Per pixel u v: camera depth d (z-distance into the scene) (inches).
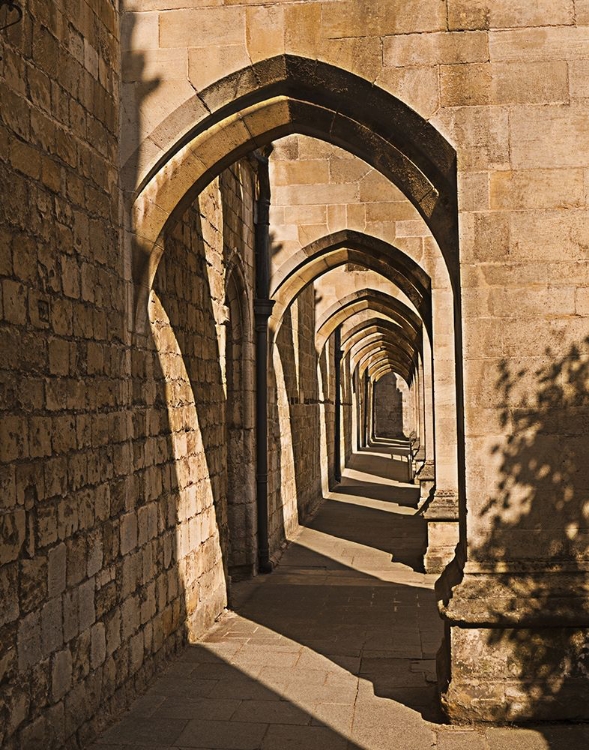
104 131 221.6
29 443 174.2
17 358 169.5
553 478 216.4
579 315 217.2
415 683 252.7
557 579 213.3
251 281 452.4
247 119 245.6
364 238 469.1
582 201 217.9
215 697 241.1
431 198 239.8
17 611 168.1
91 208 211.3
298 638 311.9
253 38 229.8
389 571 459.5
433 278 460.1
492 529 216.8
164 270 278.7
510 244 218.7
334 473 989.8
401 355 1373.0
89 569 206.4
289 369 602.2
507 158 219.8
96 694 210.8
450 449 459.2
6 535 163.8
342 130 246.7
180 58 232.5
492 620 209.8
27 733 171.9
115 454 226.1
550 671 211.9
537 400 217.0
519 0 221.8
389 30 225.0
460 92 221.9
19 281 171.0
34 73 179.6
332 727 215.9
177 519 290.4
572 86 219.3
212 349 349.4
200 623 318.7
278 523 527.5
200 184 255.4
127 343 237.1
